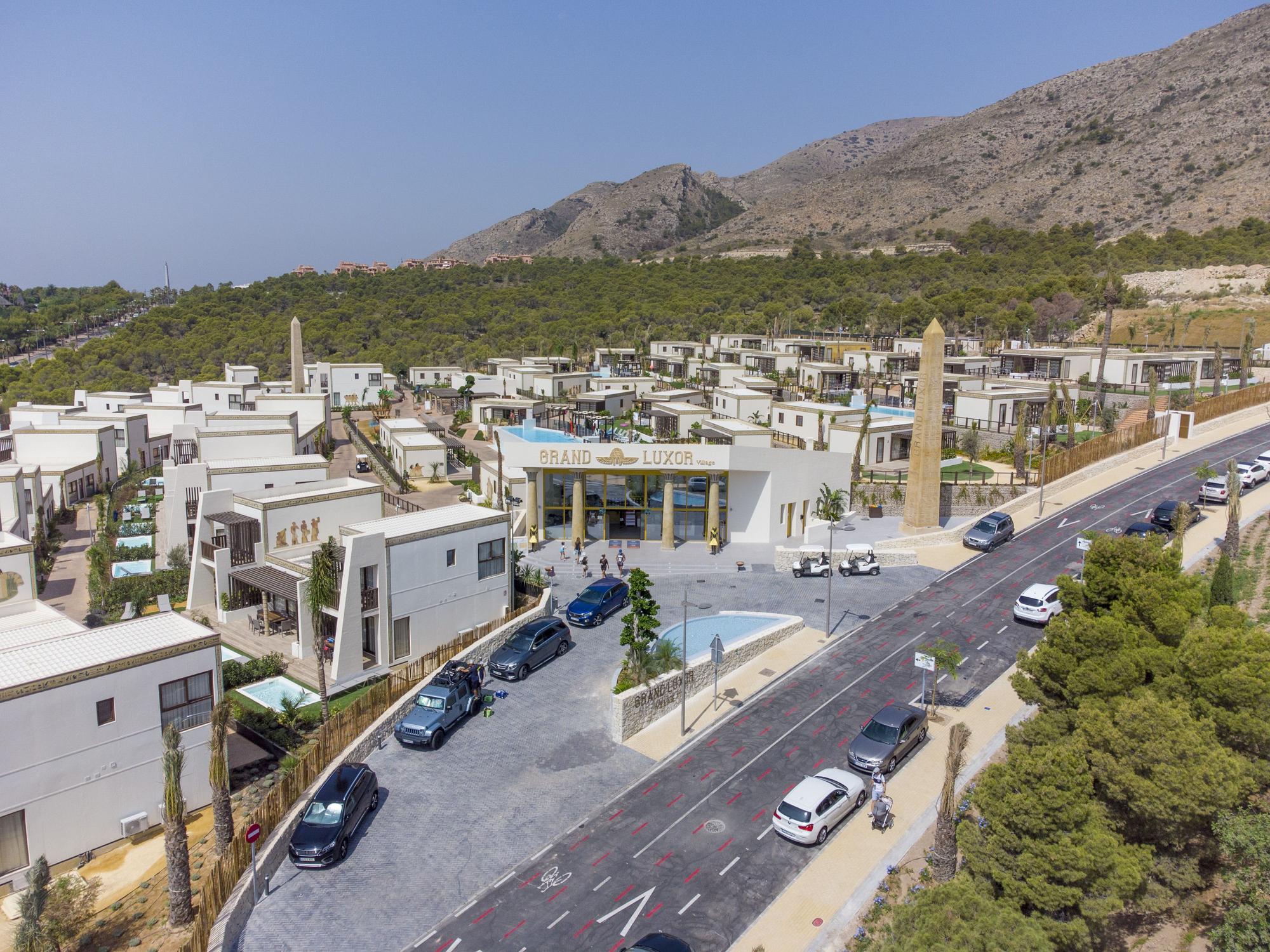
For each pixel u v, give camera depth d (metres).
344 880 28.64
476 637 45.09
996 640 46.06
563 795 33.38
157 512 73.00
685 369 140.12
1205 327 141.62
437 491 85.38
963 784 32.81
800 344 142.50
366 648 43.88
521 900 27.61
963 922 20.75
